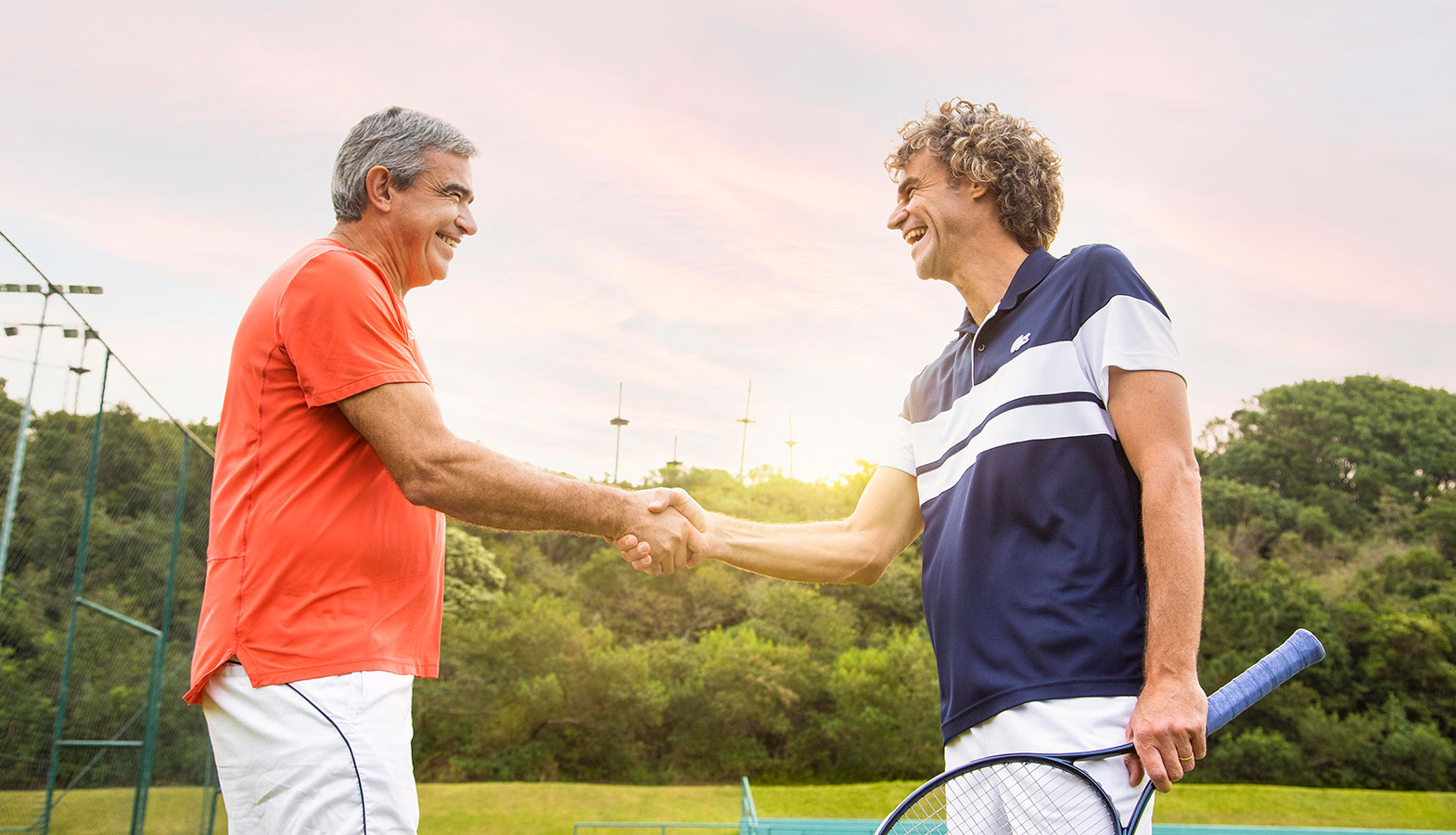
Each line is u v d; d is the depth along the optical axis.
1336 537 34.81
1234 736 27.75
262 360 1.61
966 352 1.90
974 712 1.65
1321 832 15.19
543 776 27.97
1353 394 41.28
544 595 32.19
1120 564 1.58
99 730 7.68
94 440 6.91
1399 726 27.47
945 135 1.93
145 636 8.67
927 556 1.92
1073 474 1.61
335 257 1.65
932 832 1.63
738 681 29.27
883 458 2.32
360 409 1.58
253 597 1.54
